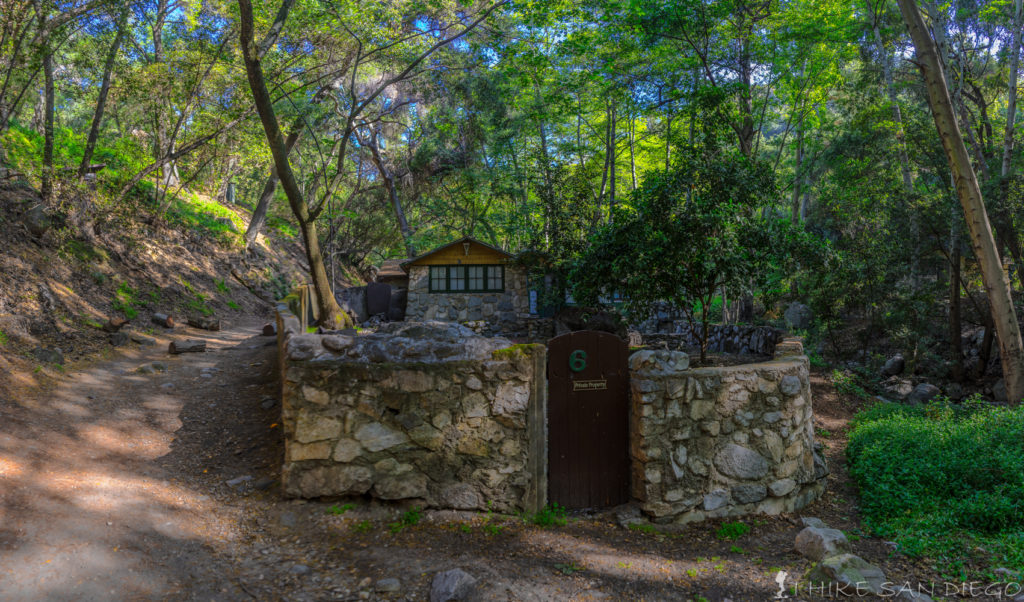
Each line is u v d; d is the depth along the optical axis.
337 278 28.62
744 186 9.59
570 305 16.84
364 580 4.36
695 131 14.30
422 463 5.78
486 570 4.55
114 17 13.45
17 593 3.71
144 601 3.90
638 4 14.80
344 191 30.31
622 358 6.43
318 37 14.09
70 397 7.64
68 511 4.77
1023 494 5.67
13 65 11.80
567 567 4.78
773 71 17.48
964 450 6.98
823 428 10.59
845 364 16.16
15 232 11.55
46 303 10.40
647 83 16.95
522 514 5.89
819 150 22.81
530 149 24.89
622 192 28.48
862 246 16.06
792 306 20.33
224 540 4.87
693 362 10.40
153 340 11.66
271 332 13.95
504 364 5.91
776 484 6.46
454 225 31.50
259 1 13.59
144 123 20.30
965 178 10.38
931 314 16.39
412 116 26.06
